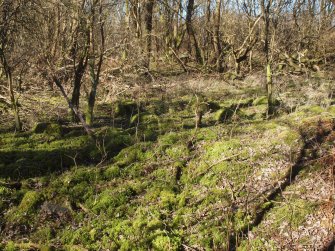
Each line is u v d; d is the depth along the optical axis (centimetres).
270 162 1012
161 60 2402
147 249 754
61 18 1338
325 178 909
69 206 855
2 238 766
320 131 1156
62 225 812
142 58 1866
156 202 889
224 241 778
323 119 1246
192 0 2361
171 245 757
